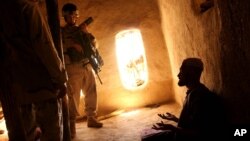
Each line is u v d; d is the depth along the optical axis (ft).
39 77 12.09
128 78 25.35
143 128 21.18
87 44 21.57
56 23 17.34
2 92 11.85
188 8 17.07
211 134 12.16
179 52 21.33
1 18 11.65
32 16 11.63
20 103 11.95
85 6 24.93
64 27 21.36
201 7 14.82
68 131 17.22
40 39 11.73
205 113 12.28
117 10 25.25
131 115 24.31
